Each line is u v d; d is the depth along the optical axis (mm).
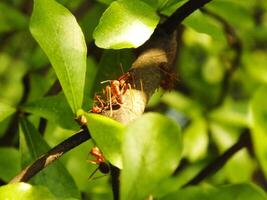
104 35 271
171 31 297
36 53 431
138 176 229
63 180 295
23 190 250
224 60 550
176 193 246
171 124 230
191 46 570
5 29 437
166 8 295
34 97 419
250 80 536
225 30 443
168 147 230
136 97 269
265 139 270
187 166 472
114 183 251
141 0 296
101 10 399
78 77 269
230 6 388
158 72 281
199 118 501
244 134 356
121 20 274
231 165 449
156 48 289
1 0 552
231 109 508
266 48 603
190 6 292
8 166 354
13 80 622
